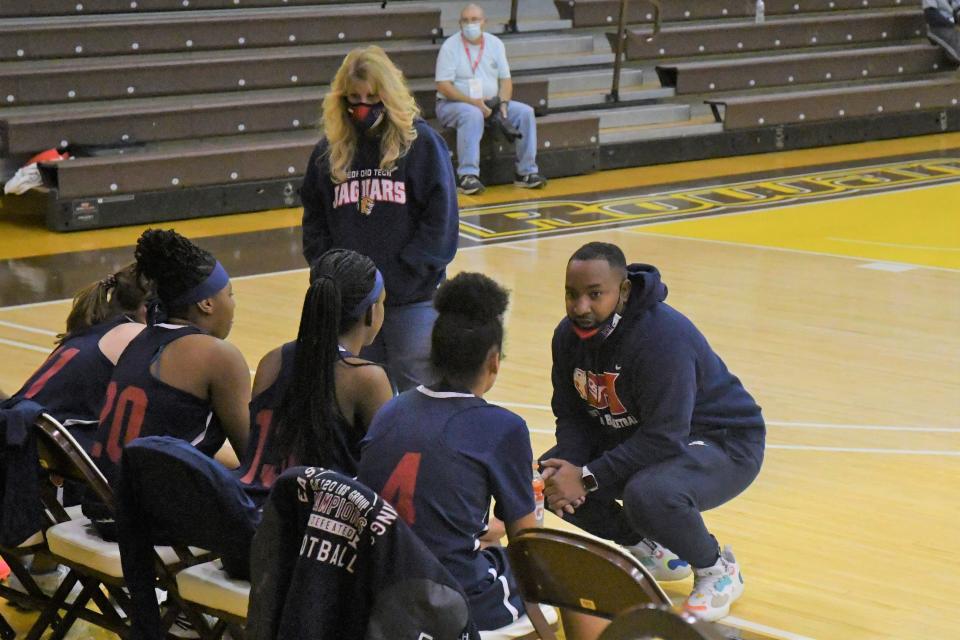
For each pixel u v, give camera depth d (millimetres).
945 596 8344
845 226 21969
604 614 5438
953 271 18703
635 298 7426
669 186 25969
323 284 6402
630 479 7602
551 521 9711
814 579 8594
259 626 5422
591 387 7688
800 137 30938
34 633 7152
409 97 8961
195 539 6180
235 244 20672
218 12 26984
